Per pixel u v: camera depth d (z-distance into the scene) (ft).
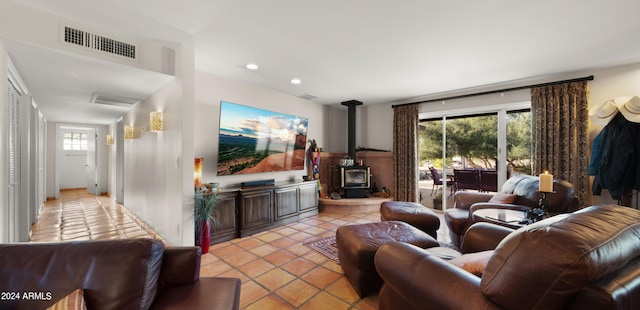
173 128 9.28
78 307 3.16
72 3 6.38
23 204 10.15
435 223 9.98
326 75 12.11
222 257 9.30
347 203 16.08
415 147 16.75
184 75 8.73
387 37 8.32
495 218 8.13
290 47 9.06
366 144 19.71
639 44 8.79
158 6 6.55
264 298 6.72
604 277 2.81
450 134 16.35
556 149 11.91
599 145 10.59
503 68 11.16
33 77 8.95
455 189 16.17
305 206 15.07
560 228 2.98
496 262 3.25
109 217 14.39
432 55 9.78
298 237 11.51
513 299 3.00
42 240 10.89
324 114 18.88
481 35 8.20
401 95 16.11
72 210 16.08
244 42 8.66
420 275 4.07
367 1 6.42
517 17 7.12
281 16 7.09
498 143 14.30
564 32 7.97
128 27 7.59
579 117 11.54
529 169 13.53
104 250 3.68
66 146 24.82
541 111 12.38
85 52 7.30
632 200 10.30
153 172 11.27
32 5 6.44
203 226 9.66
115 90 10.71
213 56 9.85
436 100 16.01
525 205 10.07
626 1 6.35
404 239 7.16
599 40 8.51
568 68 11.16
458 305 3.46
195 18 7.15
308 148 17.43
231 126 12.17
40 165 15.01
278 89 14.64
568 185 9.47
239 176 13.10
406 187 17.04
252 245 10.52
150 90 10.75
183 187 8.77
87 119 18.47
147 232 11.76
